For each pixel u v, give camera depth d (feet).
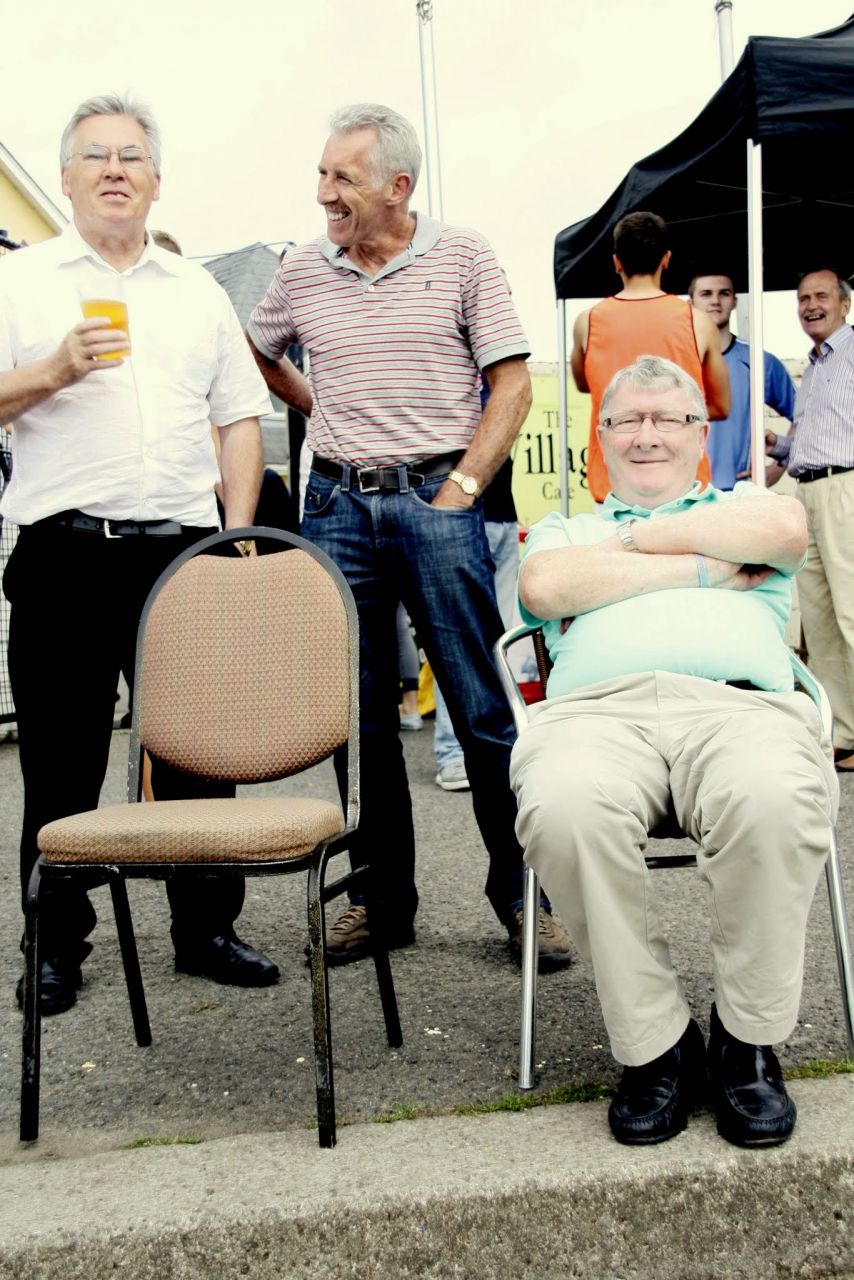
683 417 8.63
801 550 8.04
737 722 7.17
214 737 8.29
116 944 10.68
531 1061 7.25
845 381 16.69
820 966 9.17
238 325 10.23
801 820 6.36
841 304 16.94
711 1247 6.15
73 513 9.08
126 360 9.25
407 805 10.28
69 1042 8.44
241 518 10.11
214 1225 5.88
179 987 9.53
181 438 9.50
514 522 17.71
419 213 10.36
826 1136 6.37
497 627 10.09
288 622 8.27
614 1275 6.07
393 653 10.27
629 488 8.79
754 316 14.43
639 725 7.59
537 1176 6.08
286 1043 8.29
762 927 6.40
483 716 9.90
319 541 10.15
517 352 9.93
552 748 7.36
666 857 7.06
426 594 9.82
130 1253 5.86
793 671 8.25
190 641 8.44
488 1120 6.82
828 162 15.53
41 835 6.95
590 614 8.21
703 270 21.34
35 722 9.14
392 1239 5.94
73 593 9.11
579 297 20.65
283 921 11.24
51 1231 5.88
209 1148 6.63
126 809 7.54
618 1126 6.43
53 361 8.50
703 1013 8.47
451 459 9.94
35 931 6.95
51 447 9.11
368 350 9.91
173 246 14.82
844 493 16.60
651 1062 6.61
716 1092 6.56
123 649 9.45
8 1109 7.43
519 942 9.73
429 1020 8.56
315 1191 6.04
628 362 15.01
